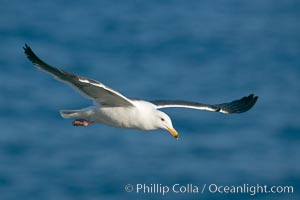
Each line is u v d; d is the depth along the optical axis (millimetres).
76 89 13875
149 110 14586
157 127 14695
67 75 13352
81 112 14570
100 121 14602
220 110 16188
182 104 15922
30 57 13516
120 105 14375
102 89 13703
